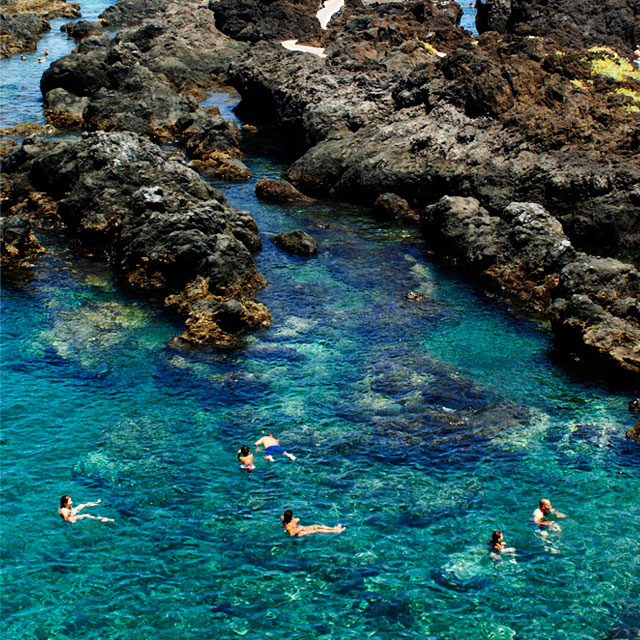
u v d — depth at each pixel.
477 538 24.73
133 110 70.00
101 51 80.44
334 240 48.91
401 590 22.77
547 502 25.47
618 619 21.59
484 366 34.69
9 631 21.42
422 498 26.56
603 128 51.62
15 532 25.16
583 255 39.62
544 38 66.38
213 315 37.44
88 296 41.22
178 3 103.94
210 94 87.25
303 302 40.62
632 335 33.91
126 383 33.47
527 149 50.66
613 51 69.06
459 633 21.22
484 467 28.08
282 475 27.86
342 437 29.88
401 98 59.50
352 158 55.91
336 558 24.03
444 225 46.69
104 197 47.84
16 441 29.62
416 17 84.62
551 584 22.88
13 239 45.03
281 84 69.56
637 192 46.62
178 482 27.56
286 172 60.75
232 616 21.92
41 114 75.31
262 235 49.44
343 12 91.69
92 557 24.17
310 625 21.53
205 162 62.00
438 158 53.06
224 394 32.72
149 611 22.08
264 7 96.69
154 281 41.97
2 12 114.06
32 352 35.78
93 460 28.69
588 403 31.94
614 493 26.64
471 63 56.38
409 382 33.28
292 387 33.16
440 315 39.38
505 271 42.00
